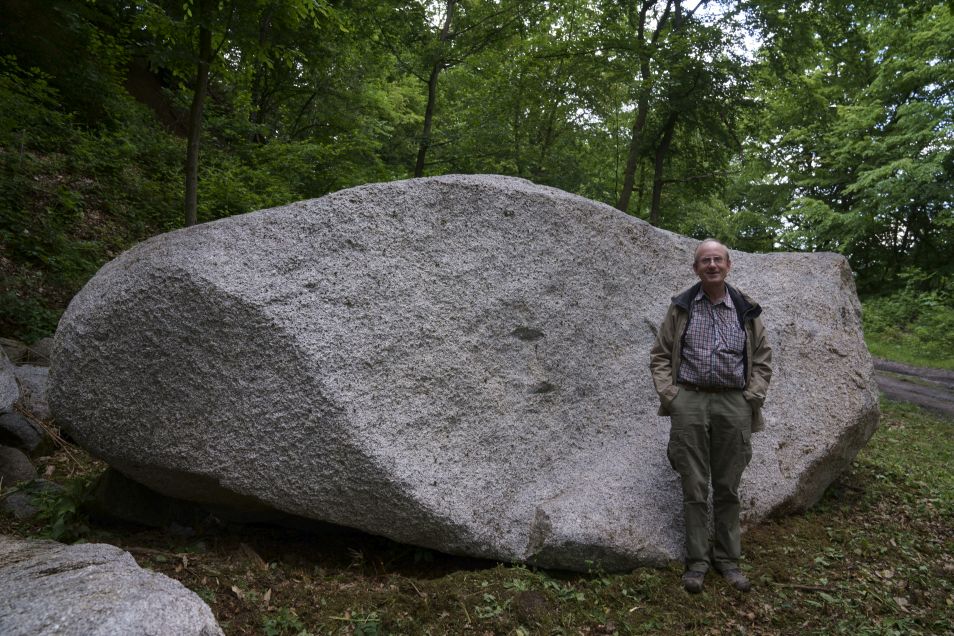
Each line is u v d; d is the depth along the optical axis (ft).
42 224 26.27
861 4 36.63
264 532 12.42
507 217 12.85
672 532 11.94
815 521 13.94
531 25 43.19
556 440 12.44
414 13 42.63
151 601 6.50
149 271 10.37
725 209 70.64
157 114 46.11
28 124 31.37
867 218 72.08
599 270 13.87
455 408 11.32
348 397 10.26
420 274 11.62
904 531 13.96
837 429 14.39
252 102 50.65
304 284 10.65
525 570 10.85
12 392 13.38
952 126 64.54
